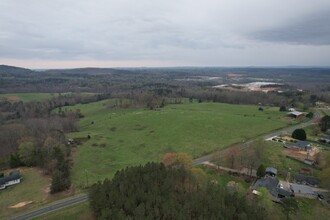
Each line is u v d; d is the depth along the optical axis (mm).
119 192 61031
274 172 85812
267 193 66688
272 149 108938
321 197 72750
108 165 104500
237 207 56156
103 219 53844
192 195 58812
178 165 76250
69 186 86000
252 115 170750
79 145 128875
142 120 163750
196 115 165750
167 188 61438
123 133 145625
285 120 156500
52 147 108438
